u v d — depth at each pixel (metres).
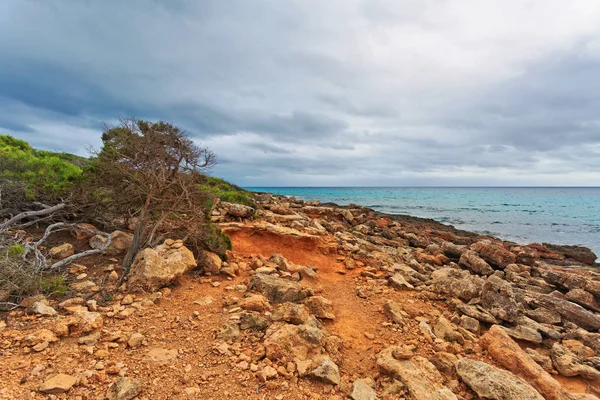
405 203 68.06
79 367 3.99
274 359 4.62
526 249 20.12
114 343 4.56
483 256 15.95
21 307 5.20
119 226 9.38
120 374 3.97
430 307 7.75
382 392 4.31
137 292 6.23
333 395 4.10
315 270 9.64
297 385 4.20
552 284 11.98
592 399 4.77
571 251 22.42
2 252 6.03
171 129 7.95
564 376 5.94
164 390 3.80
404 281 9.13
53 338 4.42
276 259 9.18
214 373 4.21
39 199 8.73
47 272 6.23
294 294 6.77
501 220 42.12
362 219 24.38
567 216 47.41
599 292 10.23
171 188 7.86
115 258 7.57
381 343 5.69
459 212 51.16
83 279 6.48
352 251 11.73
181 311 5.82
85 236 8.30
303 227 13.36
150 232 7.78
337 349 5.18
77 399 3.49
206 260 7.99
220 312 5.89
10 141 14.16
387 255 12.51
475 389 4.46
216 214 12.65
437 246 17.94
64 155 14.30
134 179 7.61
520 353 5.56
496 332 6.07
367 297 7.84
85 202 8.48
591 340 7.02
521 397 4.19
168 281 6.66
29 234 7.92
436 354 5.33
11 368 3.80
